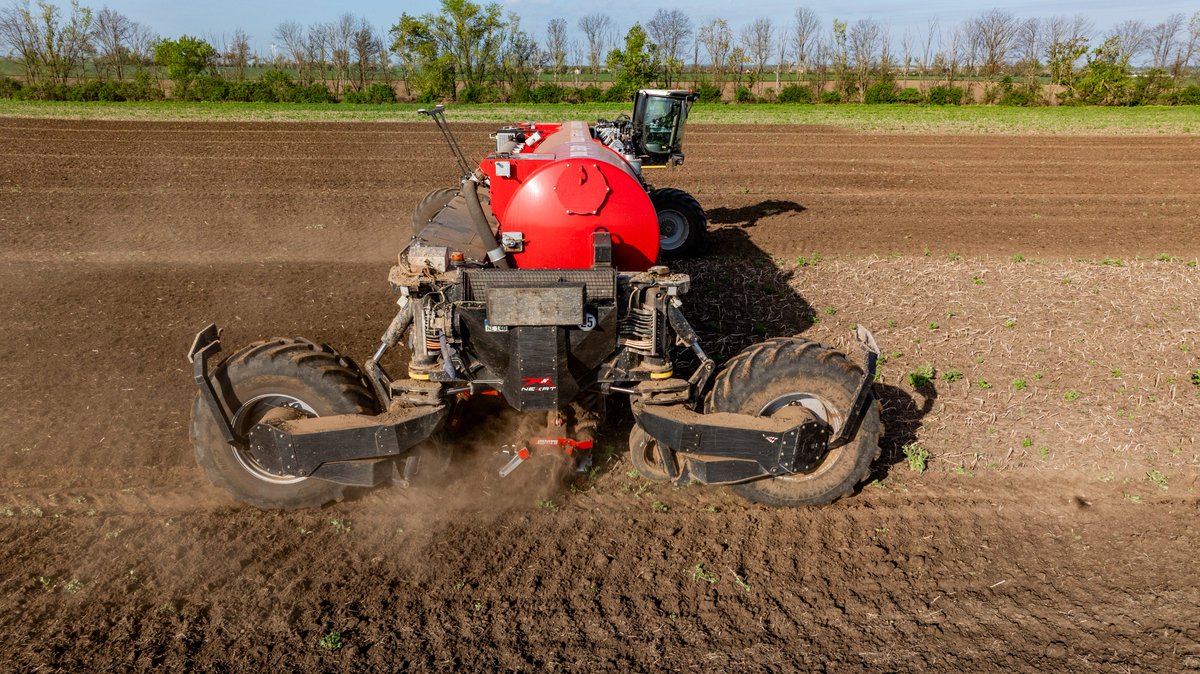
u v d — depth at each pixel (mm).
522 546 4691
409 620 4086
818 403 4816
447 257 4793
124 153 20625
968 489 5359
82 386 6754
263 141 23672
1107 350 7652
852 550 4699
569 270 4656
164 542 4676
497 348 4652
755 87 55562
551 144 7406
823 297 9312
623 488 5305
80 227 12531
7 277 9742
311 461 4512
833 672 3799
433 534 4801
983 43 61188
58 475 5375
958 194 16594
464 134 26156
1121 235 12828
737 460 4668
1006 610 4215
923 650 3939
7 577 4340
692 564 4562
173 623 4031
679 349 7734
